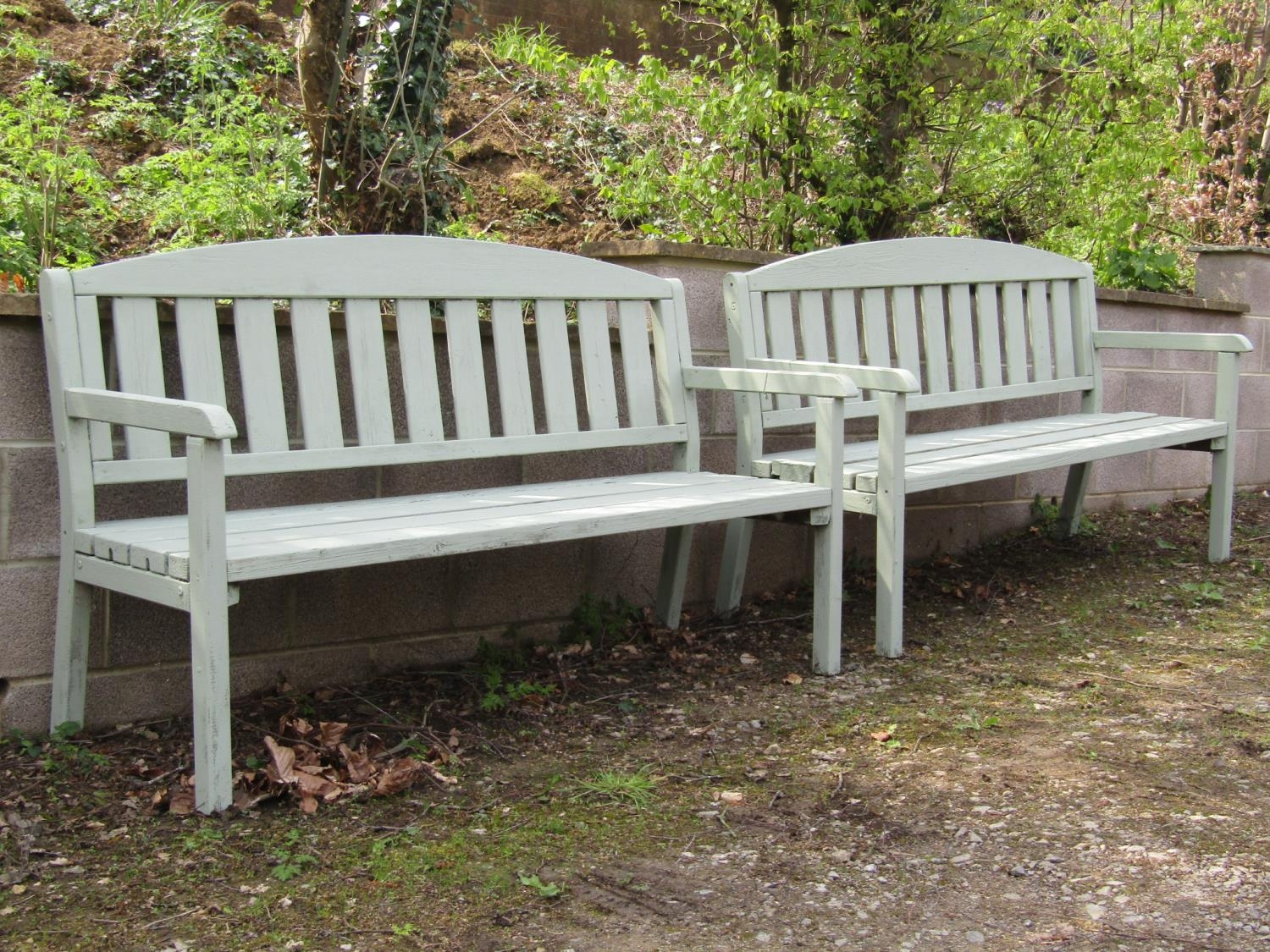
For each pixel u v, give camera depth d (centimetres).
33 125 485
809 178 542
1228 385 496
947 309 514
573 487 353
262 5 707
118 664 299
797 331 437
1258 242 862
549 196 601
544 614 378
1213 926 210
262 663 321
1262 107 880
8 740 282
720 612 412
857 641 390
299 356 305
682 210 530
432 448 325
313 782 260
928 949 203
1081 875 229
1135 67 568
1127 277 634
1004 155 579
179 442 308
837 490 354
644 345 378
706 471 401
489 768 280
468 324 337
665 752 293
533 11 848
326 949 201
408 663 348
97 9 668
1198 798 265
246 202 446
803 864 233
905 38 537
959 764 284
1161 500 602
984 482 510
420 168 463
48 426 284
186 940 202
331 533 272
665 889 223
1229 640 393
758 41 546
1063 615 421
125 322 280
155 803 251
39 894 216
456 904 216
